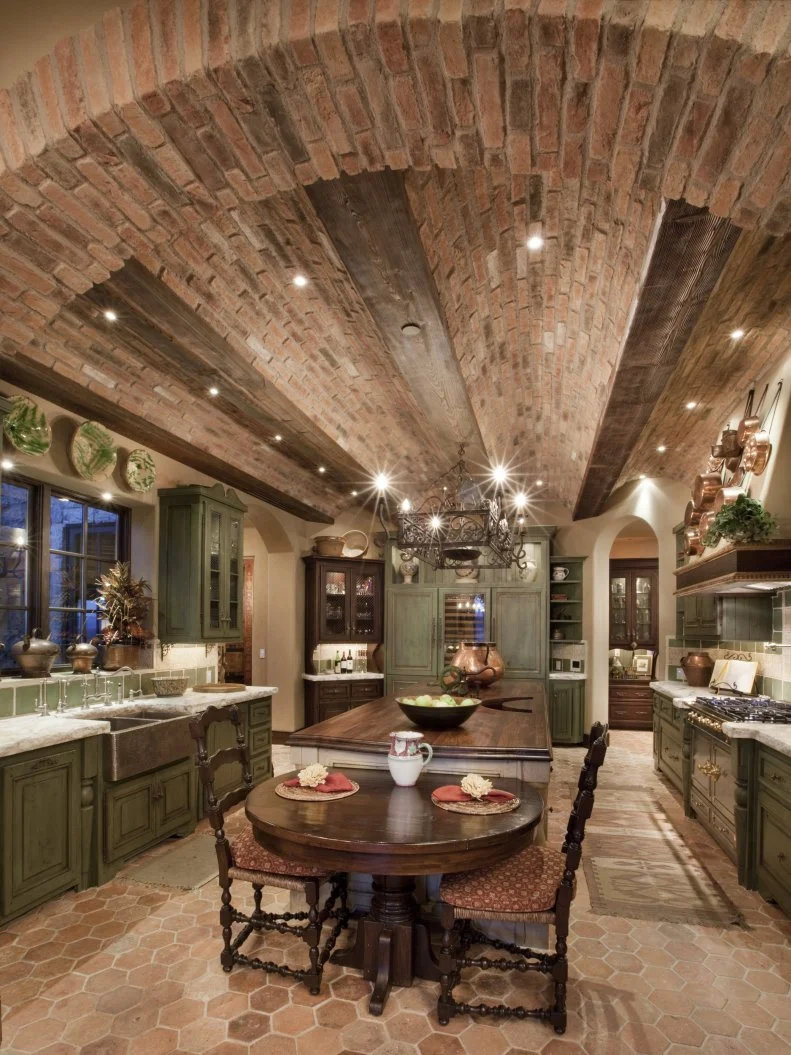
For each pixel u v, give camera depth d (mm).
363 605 8109
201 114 1933
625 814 4871
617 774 6141
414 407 5188
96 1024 2277
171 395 4422
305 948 2805
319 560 7836
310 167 2141
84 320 3404
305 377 4398
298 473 6613
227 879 2627
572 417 5332
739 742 3588
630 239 2627
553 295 3547
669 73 1669
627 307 3072
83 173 2129
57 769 3254
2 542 3932
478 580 7668
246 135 2008
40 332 3330
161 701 4500
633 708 8852
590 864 3854
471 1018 2332
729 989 2545
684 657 6406
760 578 3842
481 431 5301
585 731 7902
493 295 3521
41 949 2789
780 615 4484
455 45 1691
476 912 2281
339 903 3064
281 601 7684
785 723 3615
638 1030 2277
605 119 1853
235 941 2686
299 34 1703
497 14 1608
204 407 4734
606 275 3043
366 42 1704
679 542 6668
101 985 2518
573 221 2799
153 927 2988
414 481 7195
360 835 2158
